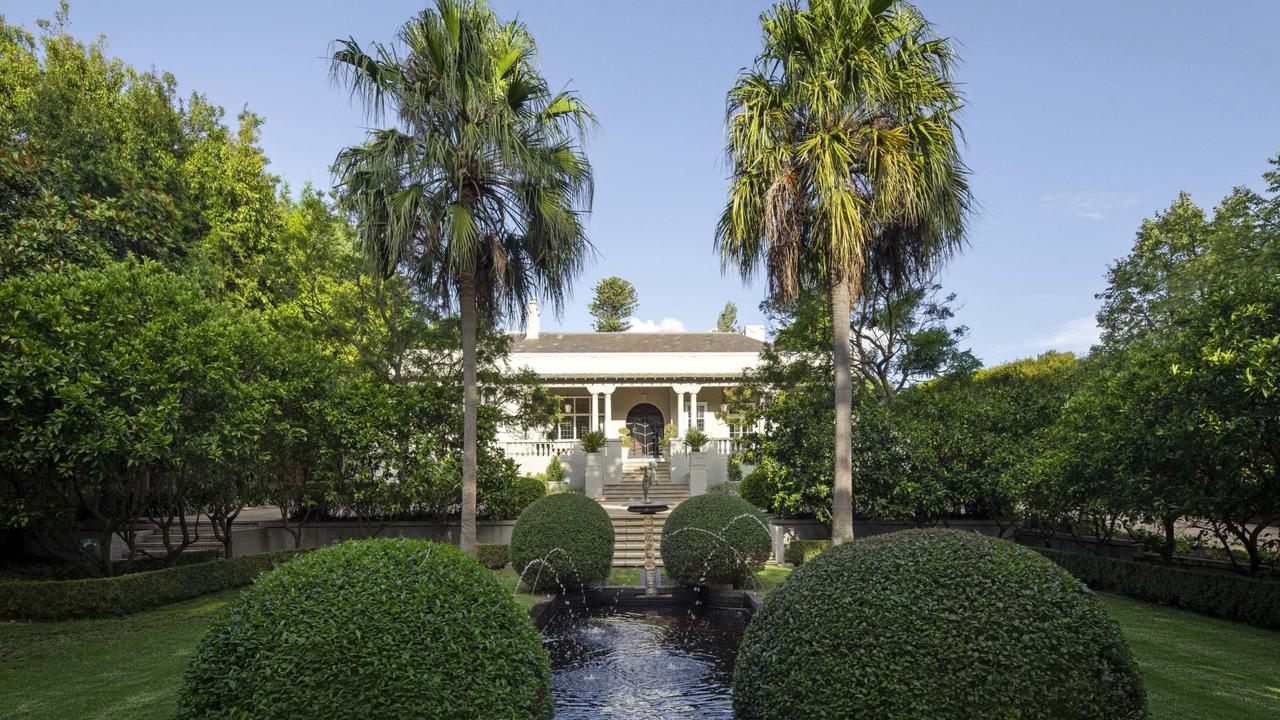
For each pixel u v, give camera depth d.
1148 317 21.59
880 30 9.69
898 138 9.56
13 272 9.62
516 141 10.61
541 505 11.32
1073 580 3.94
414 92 10.59
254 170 23.92
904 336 19.12
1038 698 3.51
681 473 25.22
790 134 10.20
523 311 12.77
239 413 10.45
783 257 10.04
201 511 13.19
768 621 4.31
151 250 12.73
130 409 9.40
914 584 3.91
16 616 9.09
